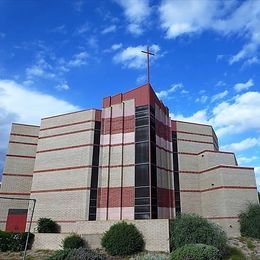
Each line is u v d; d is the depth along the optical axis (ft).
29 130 149.79
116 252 85.46
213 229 84.43
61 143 127.95
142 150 113.09
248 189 112.78
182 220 87.92
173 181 125.18
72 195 117.08
